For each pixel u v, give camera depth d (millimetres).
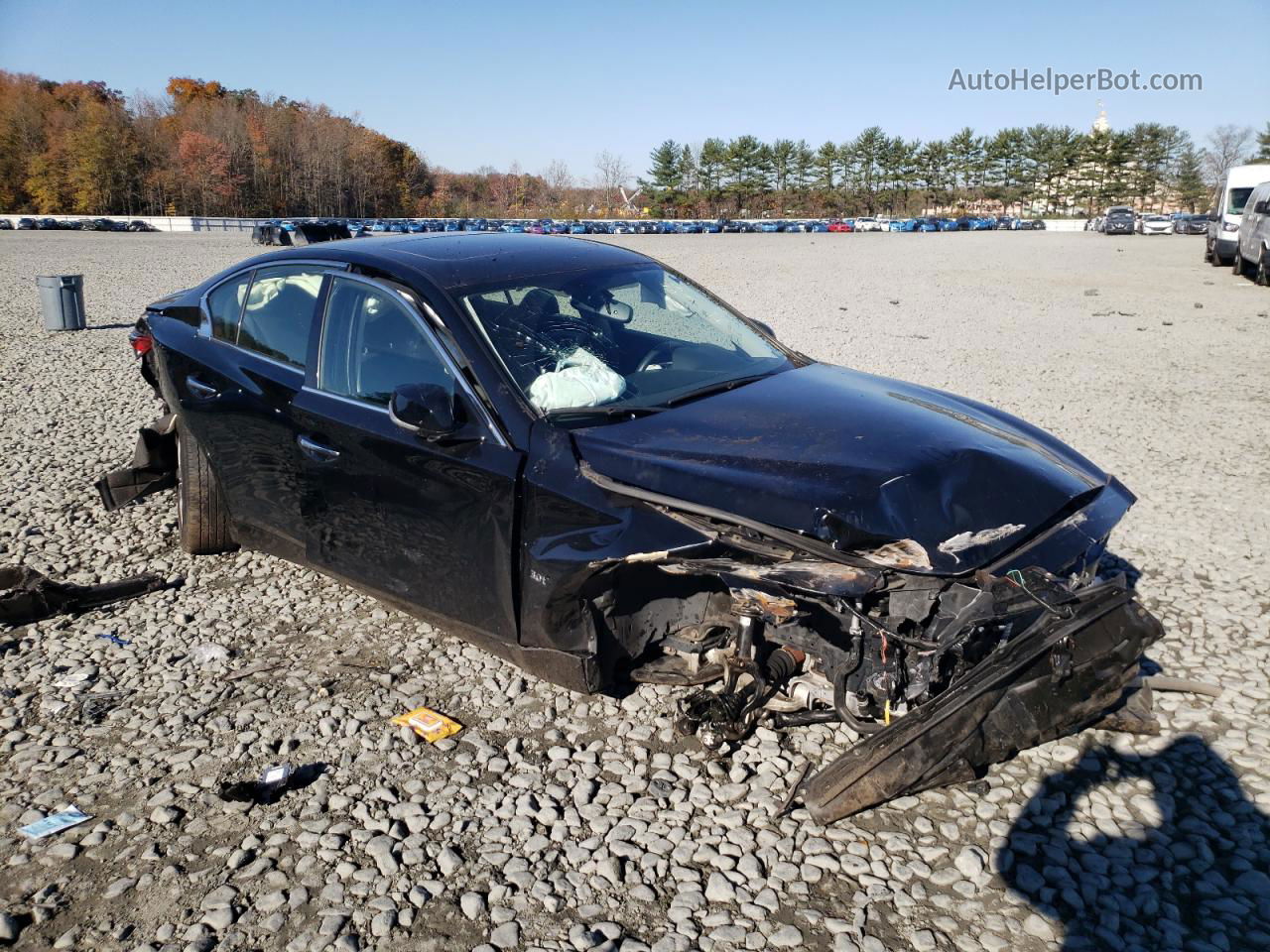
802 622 3014
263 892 2658
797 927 2492
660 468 2963
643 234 61031
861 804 2646
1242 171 25125
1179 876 2660
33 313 15125
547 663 3248
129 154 88688
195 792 3104
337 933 2500
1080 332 13570
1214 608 4305
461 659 3953
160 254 31141
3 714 3582
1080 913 2520
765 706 3254
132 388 9312
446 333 3494
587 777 3152
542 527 3117
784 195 102625
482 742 3363
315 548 4035
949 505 2844
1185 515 5527
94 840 2873
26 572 4484
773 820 2920
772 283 22500
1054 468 3229
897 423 3234
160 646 4113
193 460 4781
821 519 2682
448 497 3369
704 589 3334
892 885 2641
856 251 37875
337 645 4102
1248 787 3037
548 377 3414
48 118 93062
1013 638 2881
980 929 2475
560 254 4238
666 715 3506
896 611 2701
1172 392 9117
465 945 2457
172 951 2447
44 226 57750
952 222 70625
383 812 2992
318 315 4000
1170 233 57938
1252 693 3596
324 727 3445
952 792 3039
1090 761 3188
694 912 2555
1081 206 99438
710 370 3775
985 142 99750
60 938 2500
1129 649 2832
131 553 5117
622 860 2766
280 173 96500
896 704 2811
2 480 6309
